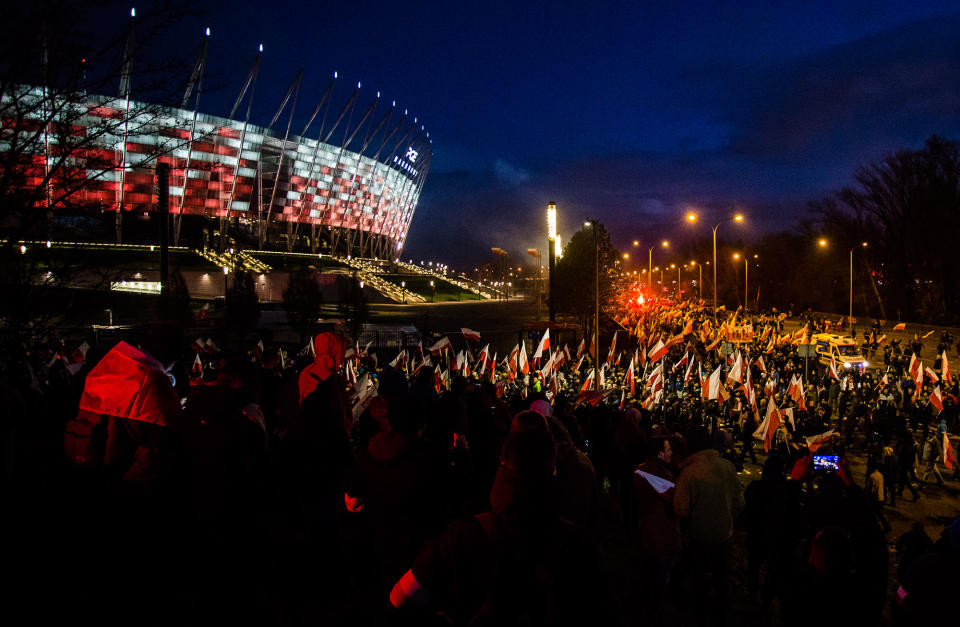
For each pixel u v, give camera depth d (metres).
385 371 3.99
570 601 2.16
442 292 128.50
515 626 2.22
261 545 4.92
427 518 3.20
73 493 4.80
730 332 41.69
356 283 46.28
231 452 3.97
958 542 2.83
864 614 4.22
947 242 66.75
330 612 4.21
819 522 5.39
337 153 153.50
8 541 4.63
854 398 22.69
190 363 21.02
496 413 6.59
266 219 143.50
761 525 6.16
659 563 5.33
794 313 95.19
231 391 4.11
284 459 5.01
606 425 9.06
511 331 52.12
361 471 3.27
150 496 4.11
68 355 14.85
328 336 4.81
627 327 41.56
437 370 18.27
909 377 26.19
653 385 17.77
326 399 4.66
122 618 3.87
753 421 16.31
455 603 2.30
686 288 135.38
